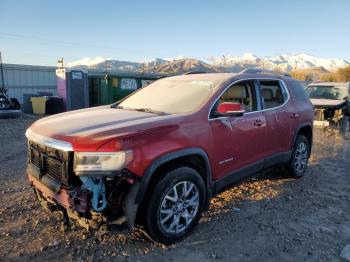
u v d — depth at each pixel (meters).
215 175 4.25
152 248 3.70
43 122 4.03
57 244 3.72
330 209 4.96
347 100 15.27
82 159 3.22
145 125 3.55
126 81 18.95
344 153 9.09
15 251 3.58
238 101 4.77
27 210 4.57
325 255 3.69
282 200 5.23
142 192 3.37
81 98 18.34
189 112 4.05
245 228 4.24
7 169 6.60
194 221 3.96
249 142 4.73
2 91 16.92
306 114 6.17
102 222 3.35
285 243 3.91
